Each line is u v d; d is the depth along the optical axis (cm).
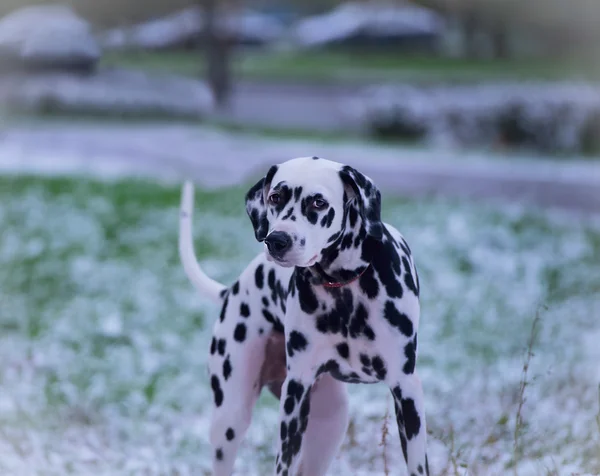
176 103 3206
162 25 5625
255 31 5997
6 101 3109
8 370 1027
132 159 2359
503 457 694
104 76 3656
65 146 2472
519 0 5612
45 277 1416
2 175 2003
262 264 565
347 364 523
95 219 1703
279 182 489
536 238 1619
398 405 514
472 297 1325
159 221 1714
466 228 1652
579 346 1073
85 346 1130
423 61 5503
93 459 750
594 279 1420
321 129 3173
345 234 495
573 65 5072
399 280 508
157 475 718
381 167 2139
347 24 6059
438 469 654
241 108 3669
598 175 2041
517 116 2736
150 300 1327
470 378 966
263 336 569
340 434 565
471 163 2234
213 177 2219
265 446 780
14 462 709
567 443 723
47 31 3669
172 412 934
